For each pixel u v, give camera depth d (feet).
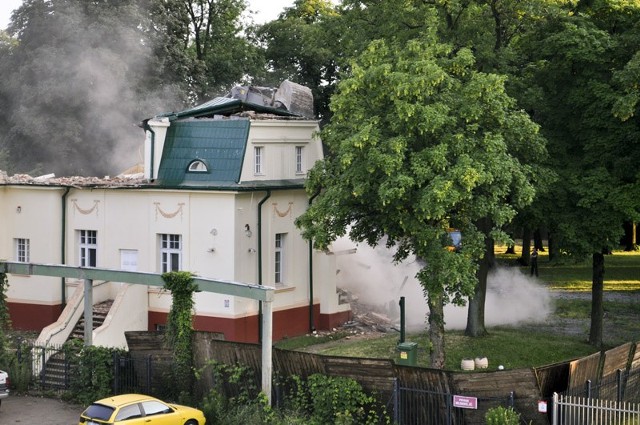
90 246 160.56
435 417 98.12
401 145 116.88
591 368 101.91
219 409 106.52
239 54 280.10
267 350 105.50
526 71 151.64
